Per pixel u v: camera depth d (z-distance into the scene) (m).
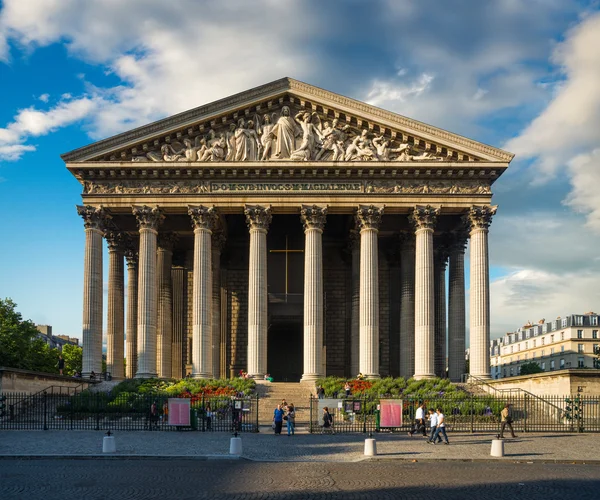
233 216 72.81
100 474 27.05
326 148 63.31
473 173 63.22
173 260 76.06
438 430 37.91
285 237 74.94
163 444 36.53
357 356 69.00
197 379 59.69
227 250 78.06
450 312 70.19
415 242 69.31
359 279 69.62
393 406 43.53
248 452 33.84
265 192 63.41
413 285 70.62
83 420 48.44
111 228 69.12
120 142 63.06
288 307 73.69
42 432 42.78
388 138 63.84
